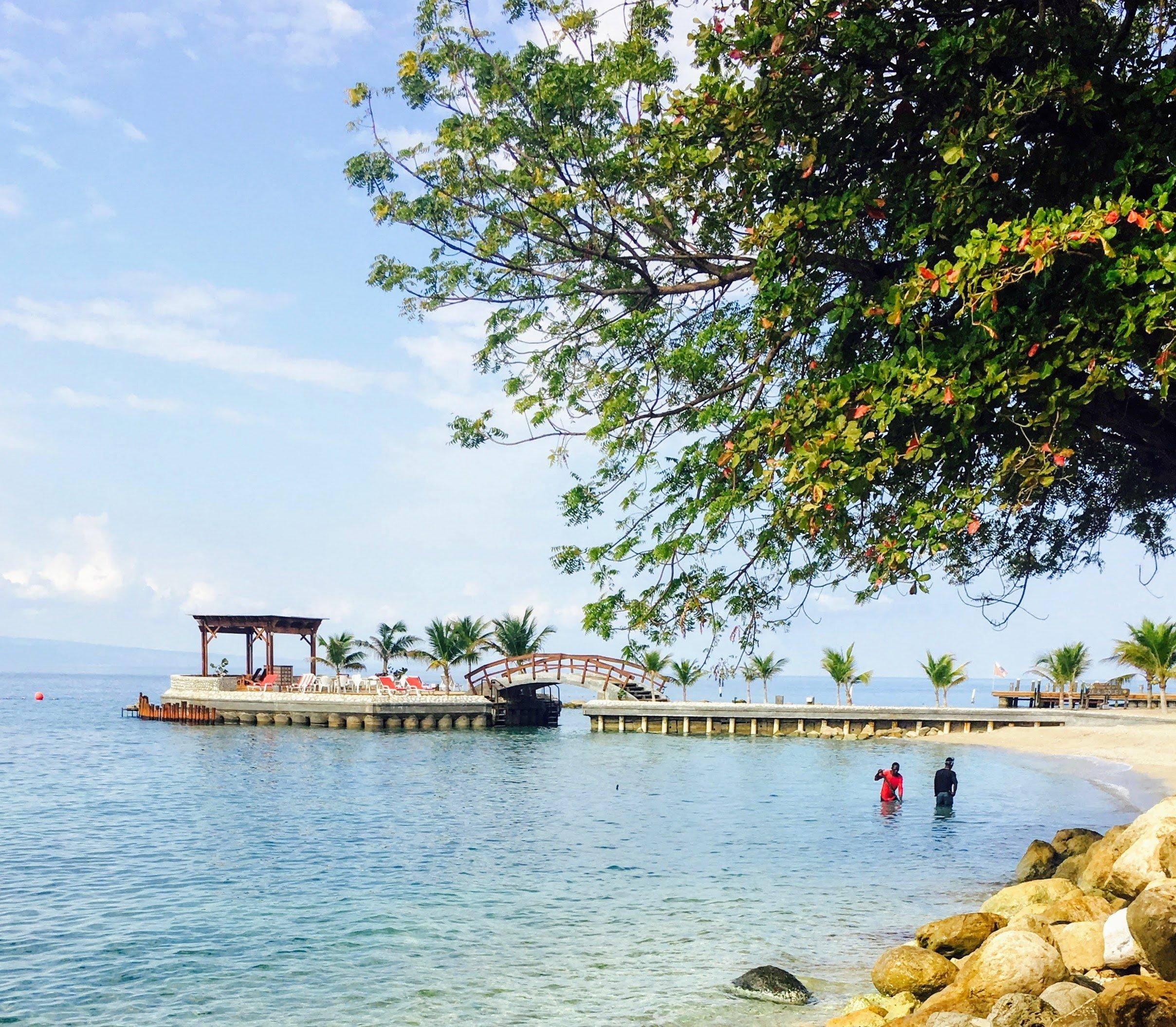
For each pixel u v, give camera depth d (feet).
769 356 37.45
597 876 63.72
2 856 73.36
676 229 40.83
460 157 41.04
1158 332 26.50
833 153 34.04
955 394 27.30
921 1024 25.70
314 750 173.58
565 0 39.81
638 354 43.04
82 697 532.32
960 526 28.63
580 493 41.81
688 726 205.57
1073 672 211.00
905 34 31.65
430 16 39.55
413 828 86.07
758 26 32.78
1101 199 27.37
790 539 35.99
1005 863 66.69
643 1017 35.91
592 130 40.24
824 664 216.33
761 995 37.86
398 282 43.39
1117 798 101.19
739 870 65.26
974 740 179.01
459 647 232.53
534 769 140.36
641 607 38.52
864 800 103.91
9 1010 38.70
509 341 43.75
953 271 26.61
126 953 46.62
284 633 232.12
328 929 50.57
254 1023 36.83
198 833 84.17
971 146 29.01
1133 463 40.52
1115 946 25.75
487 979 41.52
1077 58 29.78
